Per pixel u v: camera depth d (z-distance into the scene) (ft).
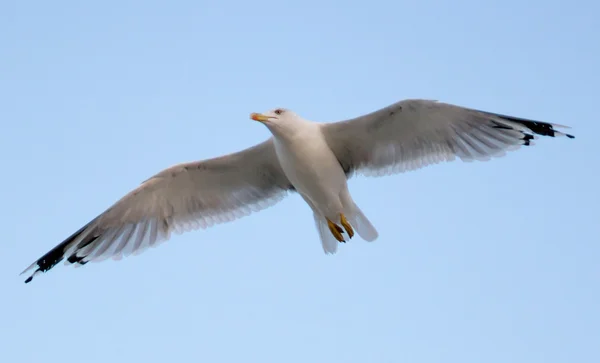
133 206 51.42
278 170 51.29
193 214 52.75
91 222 51.47
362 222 48.93
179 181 51.01
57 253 51.47
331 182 47.83
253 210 52.80
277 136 47.03
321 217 50.01
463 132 47.01
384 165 49.26
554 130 44.83
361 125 47.03
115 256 52.47
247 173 51.31
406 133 47.52
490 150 46.91
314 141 46.96
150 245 52.54
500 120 45.62
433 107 45.42
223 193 52.39
